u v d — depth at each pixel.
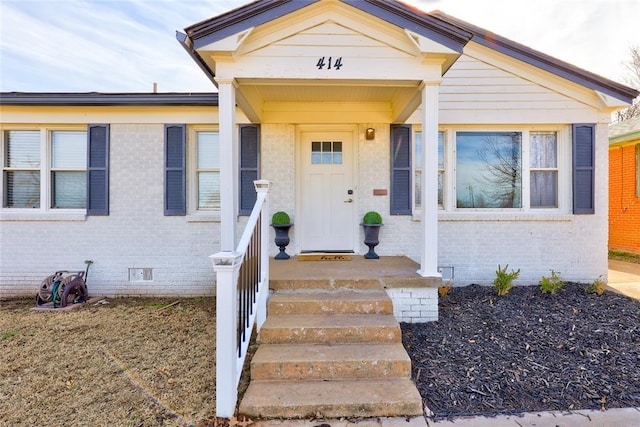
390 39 3.70
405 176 5.53
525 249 5.55
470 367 3.00
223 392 2.42
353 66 3.69
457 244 5.55
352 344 3.15
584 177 5.52
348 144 5.71
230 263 2.43
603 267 5.52
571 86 5.52
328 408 2.46
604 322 3.86
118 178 5.54
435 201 3.89
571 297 4.73
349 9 3.62
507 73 5.55
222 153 3.62
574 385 2.76
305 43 3.66
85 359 3.31
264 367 2.80
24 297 5.50
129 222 5.55
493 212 5.60
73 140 5.66
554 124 5.57
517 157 5.69
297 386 2.70
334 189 5.72
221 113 3.62
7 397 2.69
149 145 5.55
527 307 4.33
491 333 3.61
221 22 3.40
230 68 3.62
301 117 5.44
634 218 8.84
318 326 3.21
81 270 5.55
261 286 3.45
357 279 3.91
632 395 2.63
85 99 5.32
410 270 4.34
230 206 3.62
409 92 4.41
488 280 5.54
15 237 5.53
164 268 5.57
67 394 2.72
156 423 2.37
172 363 3.23
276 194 5.53
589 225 5.53
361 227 5.56
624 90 5.31
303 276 4.02
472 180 5.70
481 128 5.65
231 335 2.44
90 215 5.54
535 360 3.11
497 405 2.54
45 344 3.65
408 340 3.47
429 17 3.50
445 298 4.71
